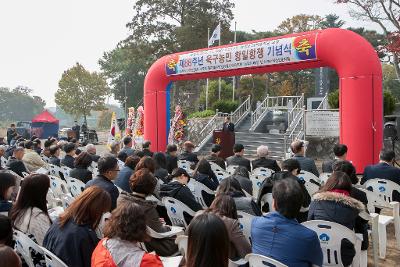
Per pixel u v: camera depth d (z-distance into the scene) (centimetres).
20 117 12581
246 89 4575
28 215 369
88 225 309
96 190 315
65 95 6400
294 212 304
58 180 715
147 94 1702
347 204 392
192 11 3756
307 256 293
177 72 1590
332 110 1659
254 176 725
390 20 1980
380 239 567
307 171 719
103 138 4716
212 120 2336
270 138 1936
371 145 1126
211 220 206
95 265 253
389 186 606
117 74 6850
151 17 3869
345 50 1138
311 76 5362
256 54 1333
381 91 1149
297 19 5359
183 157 1004
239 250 350
